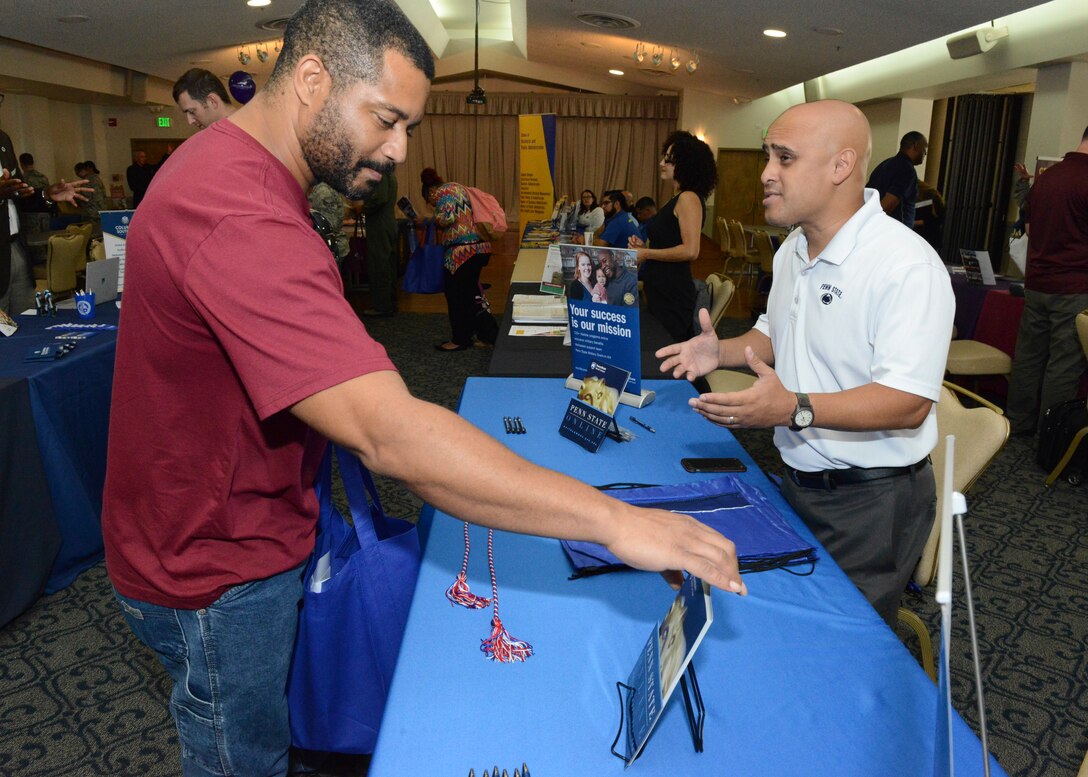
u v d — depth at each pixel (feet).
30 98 40.50
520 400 6.68
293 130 2.84
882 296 4.42
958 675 6.85
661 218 12.04
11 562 7.20
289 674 4.06
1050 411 11.40
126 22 26.22
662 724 2.83
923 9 17.49
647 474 5.11
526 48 43.98
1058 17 20.80
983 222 33.19
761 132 43.86
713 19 22.95
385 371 2.47
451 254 17.57
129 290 2.83
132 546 3.21
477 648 3.25
